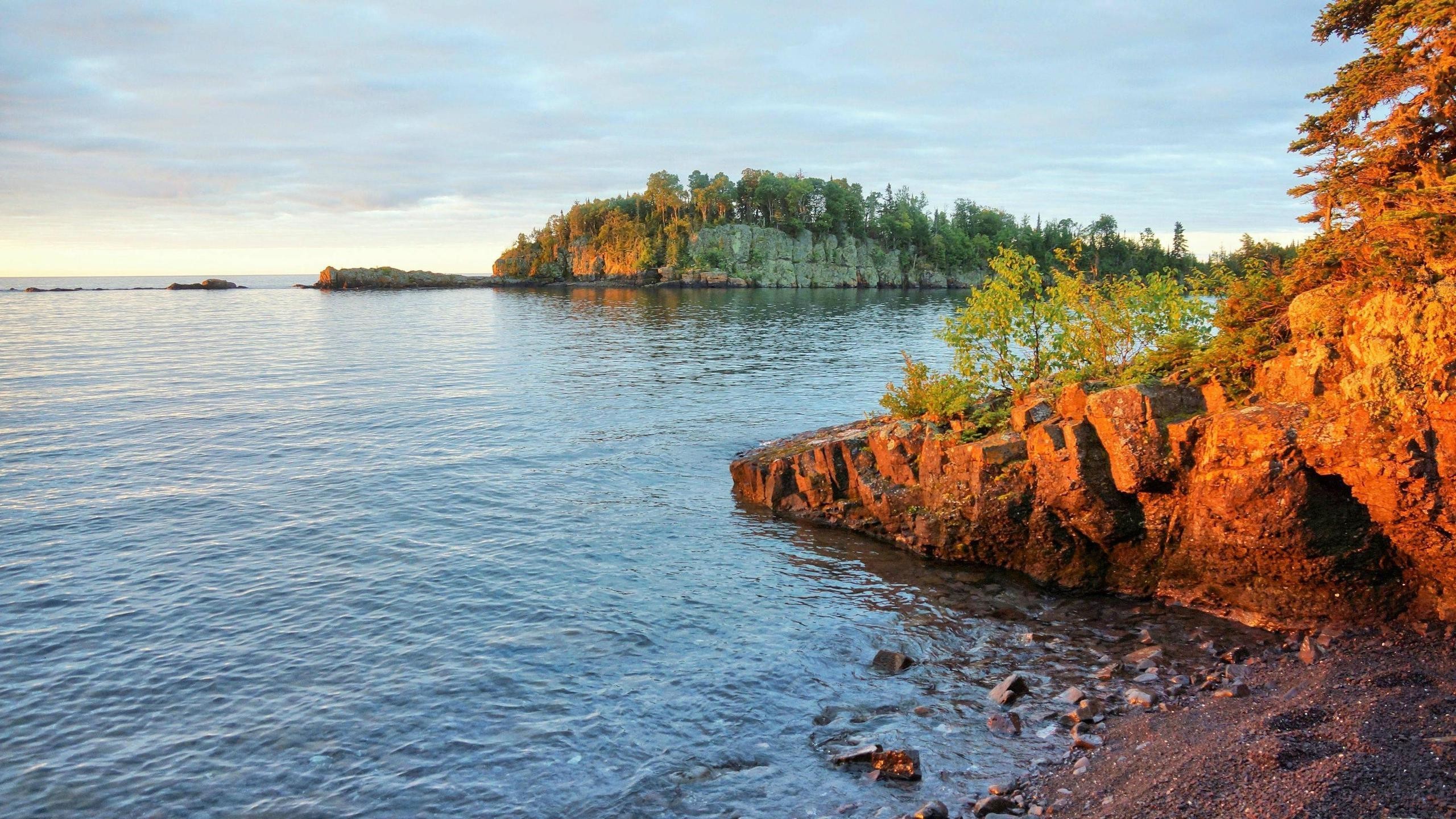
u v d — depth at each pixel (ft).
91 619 53.16
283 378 166.20
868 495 70.18
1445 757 30.89
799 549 67.00
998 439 62.34
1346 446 43.91
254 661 47.26
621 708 41.91
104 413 125.59
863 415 122.11
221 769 37.01
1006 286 75.41
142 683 44.83
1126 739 37.01
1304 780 30.37
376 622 52.65
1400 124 52.31
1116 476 54.34
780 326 293.02
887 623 52.11
